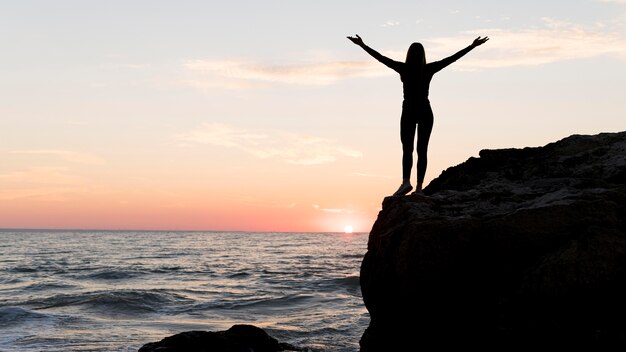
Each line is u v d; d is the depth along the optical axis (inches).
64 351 636.1
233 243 5270.7
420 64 367.9
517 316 298.2
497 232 319.6
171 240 6269.7
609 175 369.4
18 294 1185.4
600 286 287.4
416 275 330.6
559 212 314.2
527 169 422.0
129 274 1643.7
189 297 1113.4
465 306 323.6
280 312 930.1
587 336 280.4
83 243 4953.3
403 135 378.0
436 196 378.6
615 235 296.0
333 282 1355.8
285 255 2947.8
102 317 888.9
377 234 386.0
